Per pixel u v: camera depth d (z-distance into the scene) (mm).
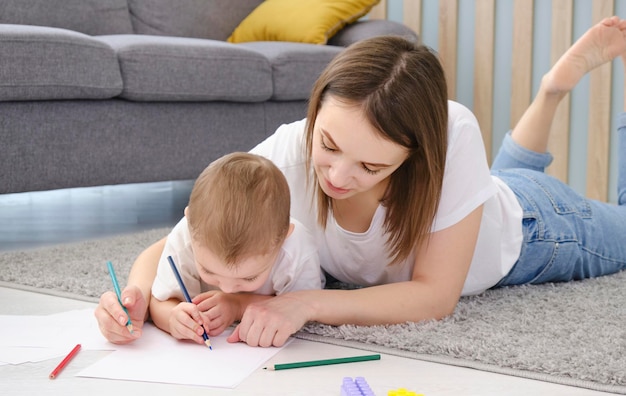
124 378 949
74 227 2334
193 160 2391
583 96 2760
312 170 1242
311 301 1112
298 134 1284
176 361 1008
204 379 944
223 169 1050
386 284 1250
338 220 1247
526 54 2850
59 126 2059
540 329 1158
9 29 1957
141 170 2260
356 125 1003
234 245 994
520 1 2842
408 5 3182
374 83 1012
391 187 1170
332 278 1472
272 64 2561
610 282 1509
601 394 922
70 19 2730
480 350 1035
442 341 1075
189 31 3035
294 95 2617
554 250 1437
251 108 2551
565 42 2748
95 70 2088
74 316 1206
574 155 2805
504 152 1865
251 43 2803
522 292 1406
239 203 1006
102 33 2826
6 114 1956
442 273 1190
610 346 1066
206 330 1074
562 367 982
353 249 1257
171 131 2326
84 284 1444
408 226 1164
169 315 1107
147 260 1251
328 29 2834
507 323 1185
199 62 2332
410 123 1025
